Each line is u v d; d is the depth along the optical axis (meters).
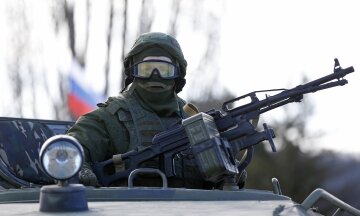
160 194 10.89
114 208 9.71
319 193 10.11
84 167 13.52
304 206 10.02
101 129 14.20
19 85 38.78
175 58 14.54
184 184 13.94
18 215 9.18
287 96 13.48
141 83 14.39
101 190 10.87
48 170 9.24
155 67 14.30
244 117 13.42
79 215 9.07
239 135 13.35
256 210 9.50
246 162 13.47
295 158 59.53
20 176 14.99
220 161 12.29
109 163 13.66
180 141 13.46
